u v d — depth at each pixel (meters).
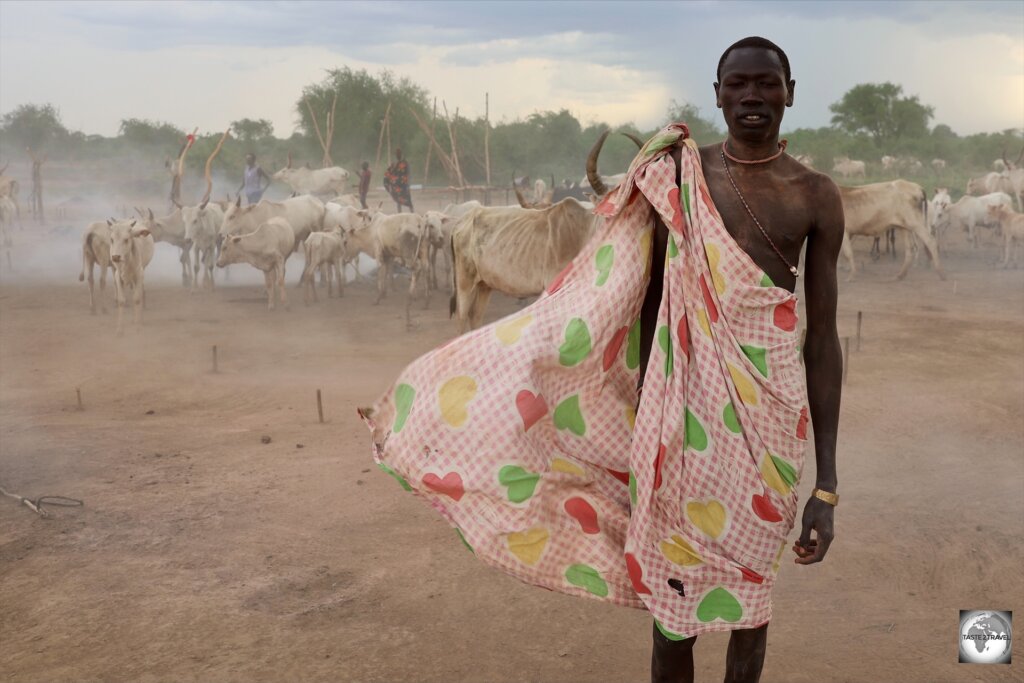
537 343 2.85
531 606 4.95
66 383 10.52
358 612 4.88
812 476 6.92
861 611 4.82
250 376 10.82
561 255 11.35
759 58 2.71
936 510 6.19
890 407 8.94
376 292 19.05
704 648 4.51
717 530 2.71
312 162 63.19
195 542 5.78
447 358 2.92
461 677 4.21
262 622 4.75
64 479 7.03
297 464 7.38
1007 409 8.84
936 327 13.36
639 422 2.73
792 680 4.12
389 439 2.97
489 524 2.86
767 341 2.67
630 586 2.85
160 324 14.75
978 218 24.47
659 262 2.92
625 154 52.56
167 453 7.73
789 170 2.79
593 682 4.17
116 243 13.45
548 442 2.91
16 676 4.23
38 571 5.37
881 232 18.97
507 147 57.94
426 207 37.00
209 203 20.78
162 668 4.29
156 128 78.44
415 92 65.56
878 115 70.81
